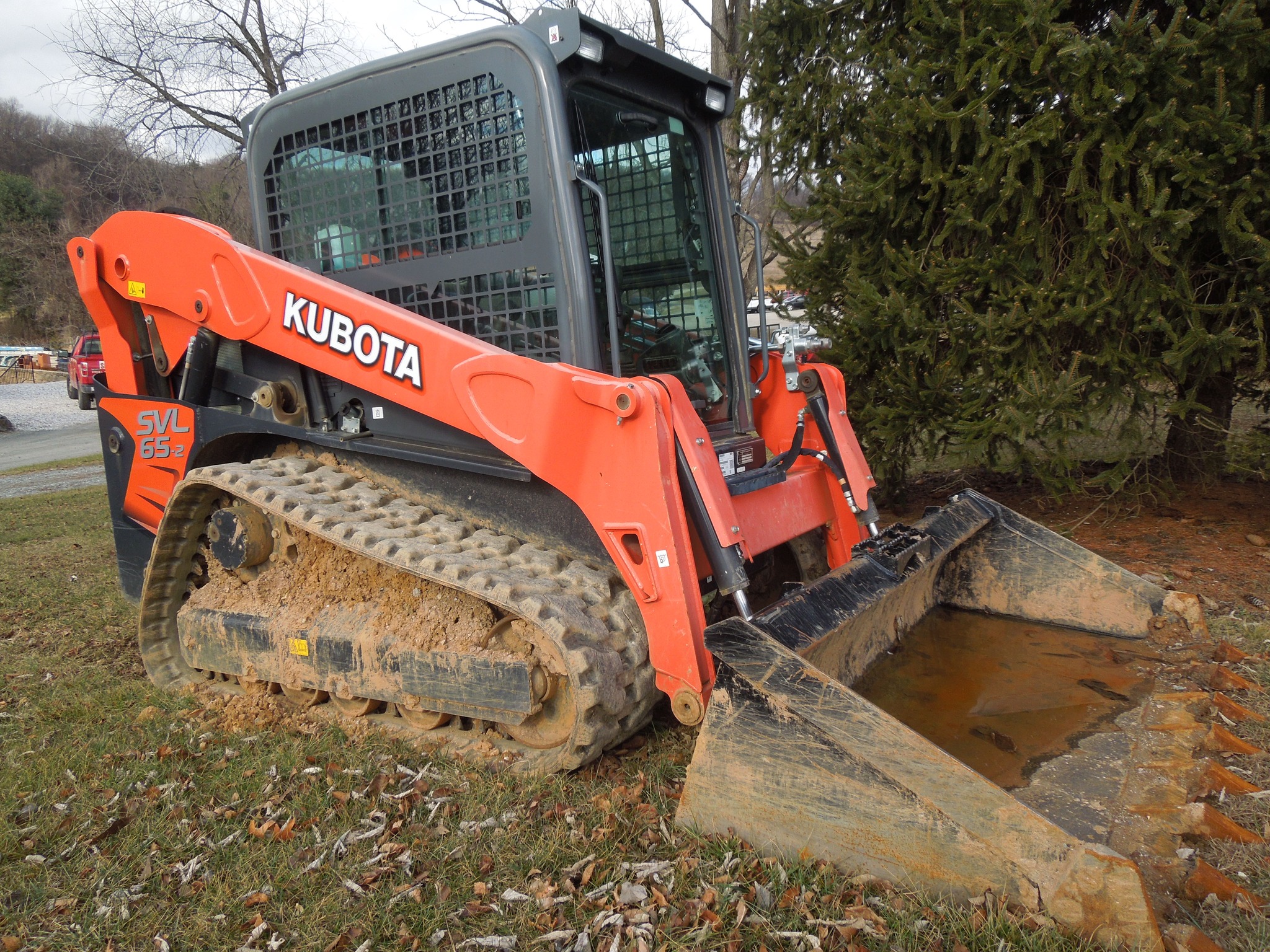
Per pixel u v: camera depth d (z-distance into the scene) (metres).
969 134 5.26
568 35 2.99
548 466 2.91
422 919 2.32
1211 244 5.05
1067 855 2.03
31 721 3.67
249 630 3.64
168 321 4.02
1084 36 4.83
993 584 3.85
